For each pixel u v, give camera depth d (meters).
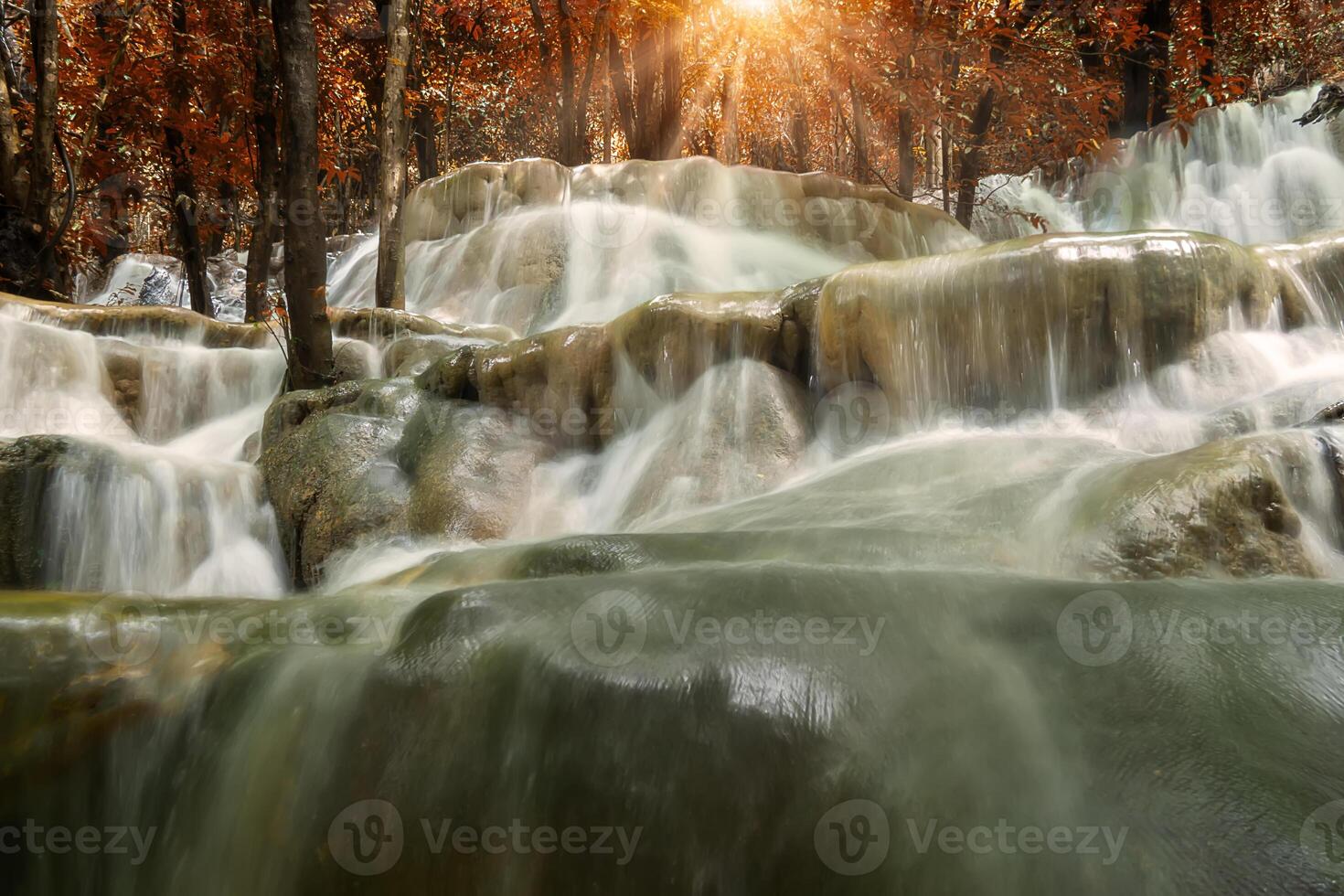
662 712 2.11
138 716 2.64
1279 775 1.74
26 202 8.80
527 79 23.88
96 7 10.48
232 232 18.31
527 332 9.92
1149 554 2.73
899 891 1.86
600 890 2.11
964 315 4.62
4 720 2.61
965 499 3.39
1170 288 4.36
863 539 3.02
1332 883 1.51
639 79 15.41
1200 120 12.59
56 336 6.50
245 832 2.47
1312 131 11.69
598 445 5.37
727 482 4.53
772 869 1.96
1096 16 10.62
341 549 4.82
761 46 14.66
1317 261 4.79
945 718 2.00
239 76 10.79
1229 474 2.89
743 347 5.07
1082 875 1.69
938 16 9.93
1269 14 18.73
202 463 5.16
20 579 4.42
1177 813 1.70
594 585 2.54
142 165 12.10
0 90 8.76
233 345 7.80
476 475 4.96
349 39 14.02
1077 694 2.02
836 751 1.99
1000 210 13.48
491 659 2.34
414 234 11.87
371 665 2.46
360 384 5.96
